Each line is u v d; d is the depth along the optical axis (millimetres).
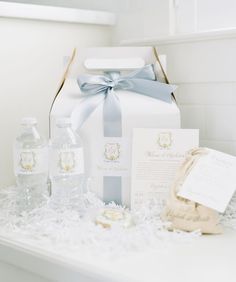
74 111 1248
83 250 984
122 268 888
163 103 1261
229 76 1324
